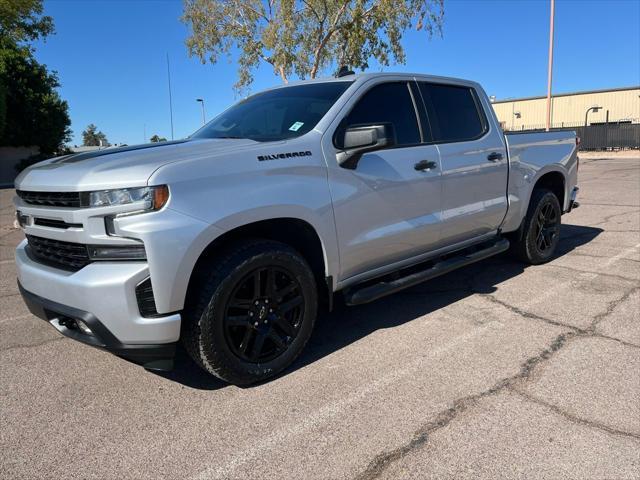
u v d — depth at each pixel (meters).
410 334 3.96
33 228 3.21
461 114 4.69
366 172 3.66
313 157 3.38
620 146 35.44
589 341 3.70
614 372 3.24
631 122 40.34
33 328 4.36
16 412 3.03
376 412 2.89
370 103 3.89
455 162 4.37
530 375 3.24
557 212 5.83
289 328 3.33
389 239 3.84
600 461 2.41
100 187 2.72
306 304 3.39
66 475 2.46
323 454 2.54
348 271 3.68
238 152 3.08
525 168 5.23
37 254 3.31
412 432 2.69
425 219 4.14
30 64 33.59
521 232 5.49
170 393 3.21
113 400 3.14
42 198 3.07
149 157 2.95
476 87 4.98
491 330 3.97
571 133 6.09
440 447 2.55
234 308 3.10
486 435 2.63
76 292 2.78
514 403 2.92
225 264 2.96
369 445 2.59
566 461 2.41
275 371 3.28
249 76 20.50
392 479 2.34
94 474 2.46
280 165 3.19
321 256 3.54
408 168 3.96
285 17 17.88
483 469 2.38
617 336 3.77
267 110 4.03
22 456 2.61
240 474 2.42
